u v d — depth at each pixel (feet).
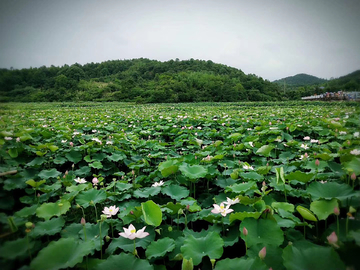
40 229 7.03
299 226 7.41
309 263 5.08
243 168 11.26
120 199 9.58
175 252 6.48
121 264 5.66
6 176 9.82
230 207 7.78
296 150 15.84
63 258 5.61
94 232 7.38
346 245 5.19
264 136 19.80
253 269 5.15
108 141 16.78
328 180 9.48
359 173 7.64
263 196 8.30
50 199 10.53
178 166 10.28
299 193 8.76
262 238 6.25
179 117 32.04
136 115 39.27
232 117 33.88
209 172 10.48
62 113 44.16
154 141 18.60
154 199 9.94
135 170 13.84
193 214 8.24
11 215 7.93
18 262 5.90
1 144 12.14
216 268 5.49
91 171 14.42
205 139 22.38
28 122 25.70
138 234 5.86
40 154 12.75
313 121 22.72
